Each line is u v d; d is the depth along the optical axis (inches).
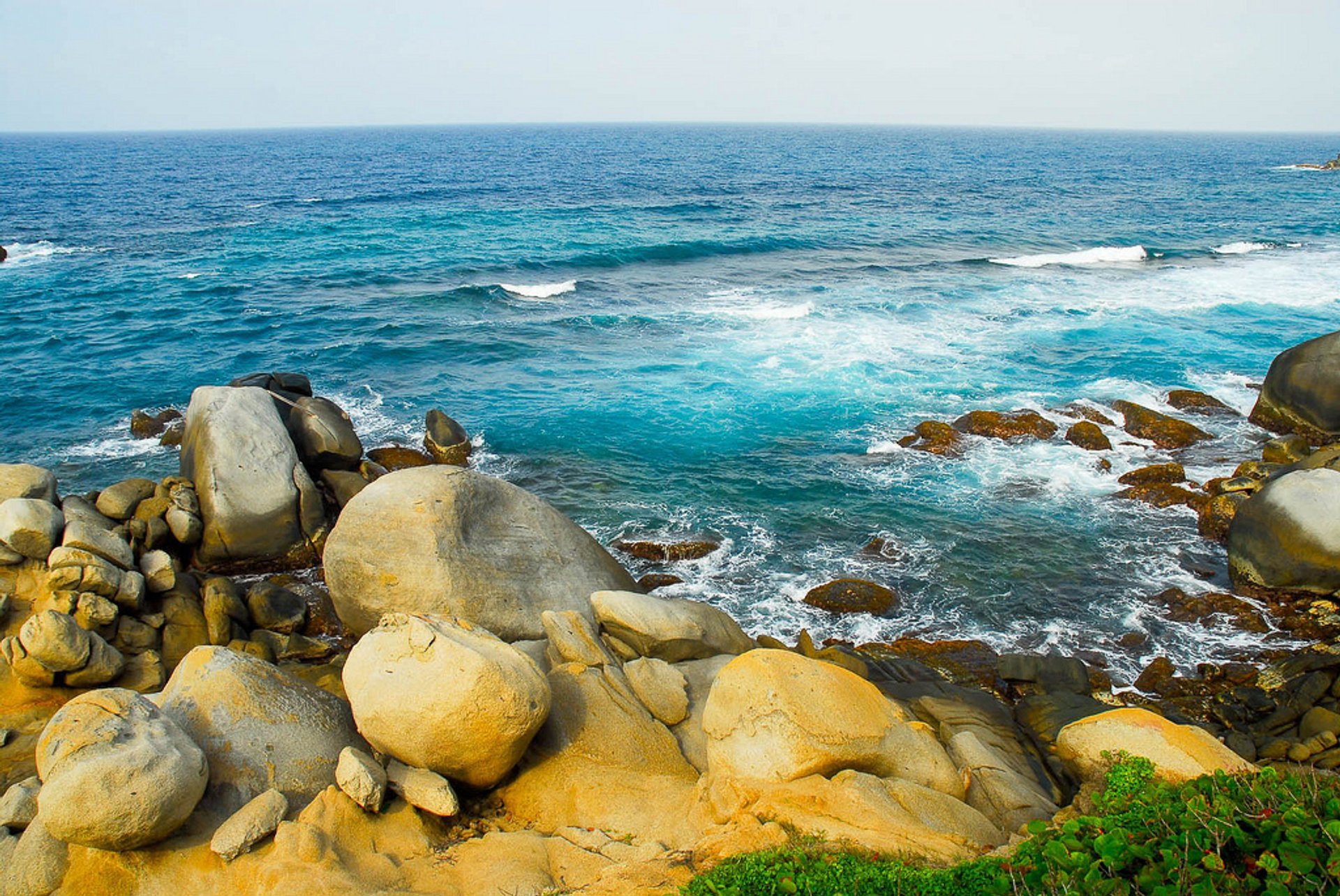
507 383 987.9
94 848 290.0
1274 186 3344.0
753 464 790.5
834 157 5157.5
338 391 967.0
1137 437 836.6
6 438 842.2
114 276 1485.0
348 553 494.0
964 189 3034.0
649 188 2967.5
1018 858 255.4
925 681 495.8
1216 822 234.4
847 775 311.9
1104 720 370.3
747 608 582.2
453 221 2055.9
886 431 856.9
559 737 370.0
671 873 271.1
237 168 4104.3
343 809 312.3
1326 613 563.2
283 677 383.2
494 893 276.2
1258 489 677.3
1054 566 632.4
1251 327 1189.1
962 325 1193.4
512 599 489.7
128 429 868.6
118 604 499.2
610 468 785.6
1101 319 1225.4
